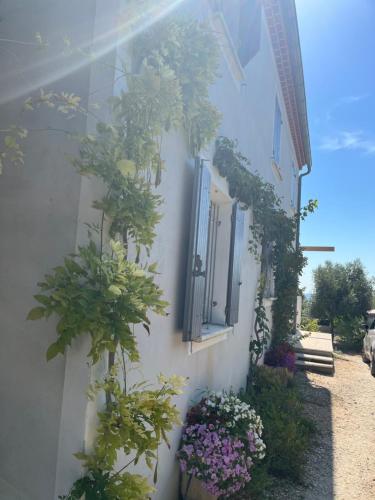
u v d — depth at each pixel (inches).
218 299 178.7
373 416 251.8
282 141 388.5
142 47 87.6
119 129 75.6
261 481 134.2
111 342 67.0
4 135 88.3
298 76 334.0
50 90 83.5
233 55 174.2
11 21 90.7
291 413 198.2
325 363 397.4
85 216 76.7
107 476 71.9
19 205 83.7
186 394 132.9
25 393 78.6
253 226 231.5
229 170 167.5
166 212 111.7
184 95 103.1
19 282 82.2
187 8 116.6
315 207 299.6
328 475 165.8
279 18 264.8
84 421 72.6
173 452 119.8
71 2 83.5
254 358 248.5
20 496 76.8
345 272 700.0
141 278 74.8
